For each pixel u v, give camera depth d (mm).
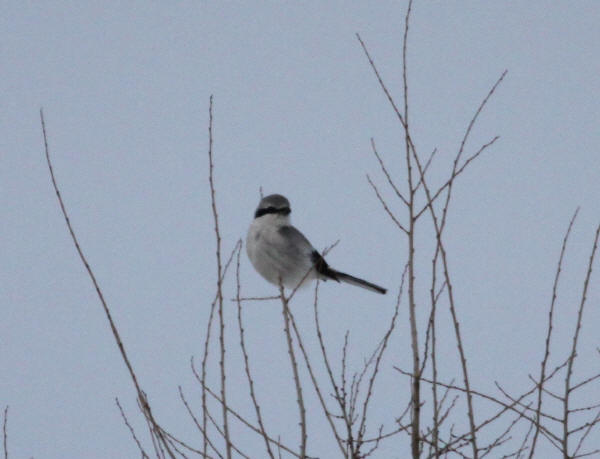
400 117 8570
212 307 8703
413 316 8312
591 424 7922
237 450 8297
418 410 8133
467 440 8180
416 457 8062
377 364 8953
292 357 8656
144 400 8367
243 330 8656
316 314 9039
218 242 8727
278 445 8375
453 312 8148
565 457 7785
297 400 8477
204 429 8406
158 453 8258
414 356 8219
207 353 8633
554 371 8281
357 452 8445
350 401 8953
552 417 8016
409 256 8391
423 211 8438
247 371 8539
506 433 8227
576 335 8156
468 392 7926
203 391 8516
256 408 8430
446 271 8234
